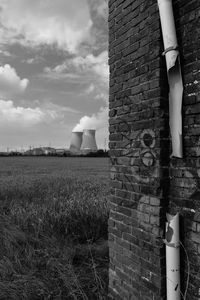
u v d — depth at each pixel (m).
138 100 3.62
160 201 3.31
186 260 3.13
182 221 3.15
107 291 4.49
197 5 2.98
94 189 14.10
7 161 60.44
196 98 2.99
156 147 3.33
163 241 3.28
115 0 4.08
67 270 4.90
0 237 6.57
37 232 6.77
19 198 12.30
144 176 3.53
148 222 3.47
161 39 3.29
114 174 4.15
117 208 4.09
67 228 7.20
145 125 3.51
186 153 3.11
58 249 5.80
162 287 3.30
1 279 4.89
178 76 3.13
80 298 4.39
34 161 61.66
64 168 38.47
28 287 4.56
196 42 2.99
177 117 3.16
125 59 3.86
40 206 9.45
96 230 7.08
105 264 5.56
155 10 3.32
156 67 3.31
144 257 3.55
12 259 5.58
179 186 3.20
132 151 3.75
